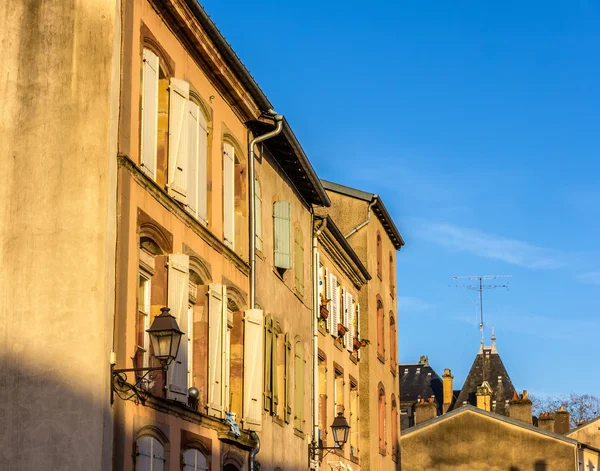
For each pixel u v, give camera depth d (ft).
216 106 73.87
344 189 131.44
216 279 71.36
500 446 179.93
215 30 68.08
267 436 82.58
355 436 120.26
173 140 62.69
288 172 93.09
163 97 63.41
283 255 87.81
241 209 78.79
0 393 51.83
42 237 53.36
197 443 65.26
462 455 181.06
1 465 51.08
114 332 53.83
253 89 77.10
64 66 55.01
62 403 51.47
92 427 51.13
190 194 65.92
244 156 79.87
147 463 57.21
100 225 53.31
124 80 56.65
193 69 69.00
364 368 126.21
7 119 54.65
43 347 52.16
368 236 130.72
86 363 51.83
